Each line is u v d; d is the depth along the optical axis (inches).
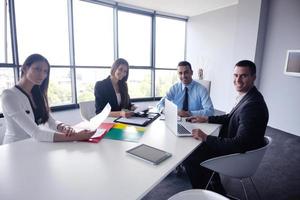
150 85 225.8
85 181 35.0
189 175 70.1
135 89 214.5
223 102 202.1
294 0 140.3
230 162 57.5
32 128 53.2
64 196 30.9
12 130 58.0
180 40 235.6
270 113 162.4
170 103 64.1
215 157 61.6
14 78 135.0
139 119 74.7
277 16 151.2
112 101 91.7
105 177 36.4
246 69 62.9
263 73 164.4
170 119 64.8
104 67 183.6
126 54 199.5
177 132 59.9
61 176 36.4
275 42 154.2
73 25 160.4
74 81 167.6
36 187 33.0
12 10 128.3
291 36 144.2
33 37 141.0
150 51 217.2
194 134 57.9
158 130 64.4
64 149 48.3
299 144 130.3
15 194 31.1
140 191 32.5
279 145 128.2
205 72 218.5
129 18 195.2
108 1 175.6
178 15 224.2
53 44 152.6
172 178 88.6
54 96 159.5
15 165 40.1
